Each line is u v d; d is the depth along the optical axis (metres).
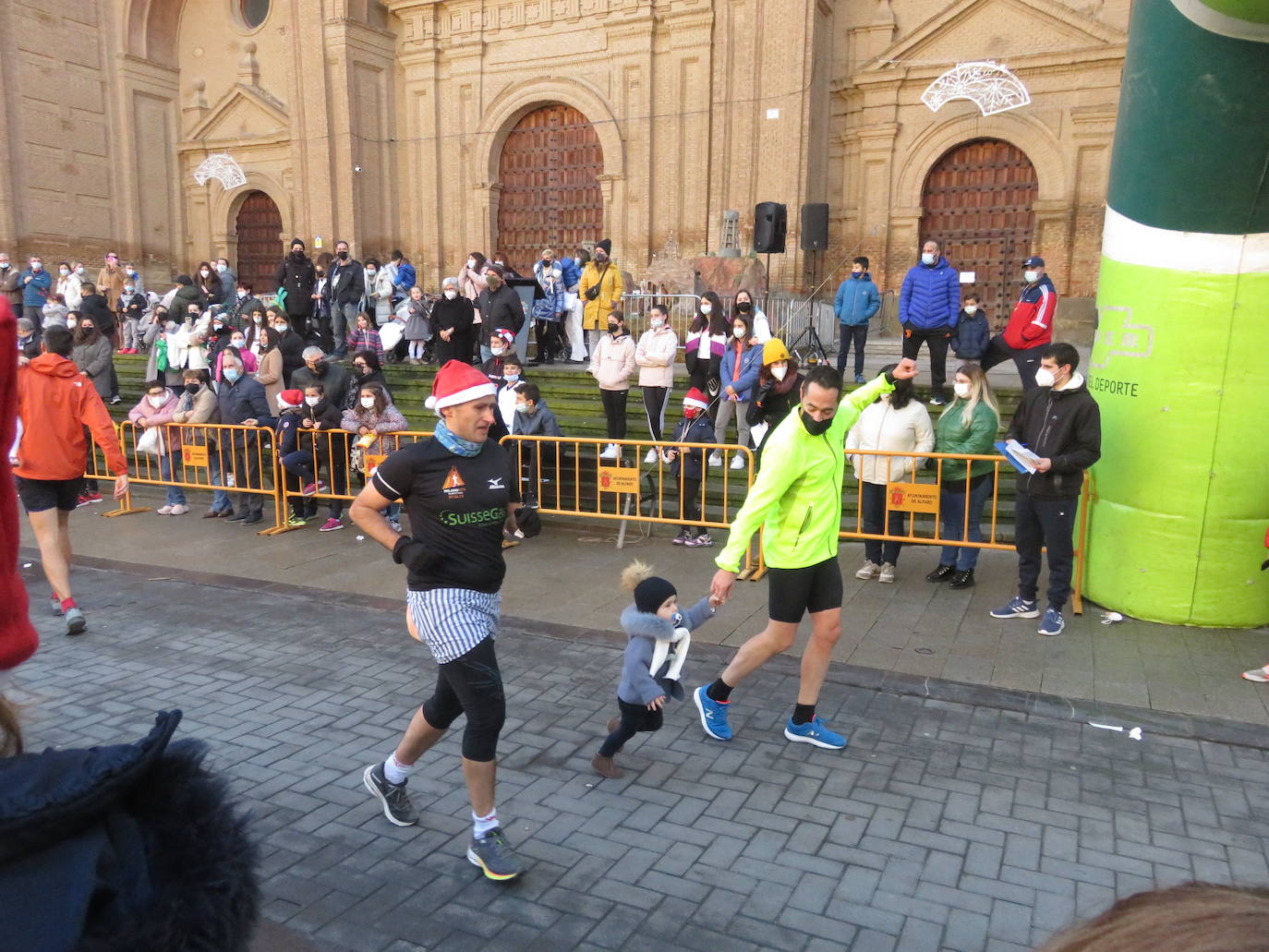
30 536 9.09
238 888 1.08
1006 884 3.44
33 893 0.93
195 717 4.89
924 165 17.36
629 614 4.15
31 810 0.91
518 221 20.56
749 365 9.26
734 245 16.61
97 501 10.68
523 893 3.41
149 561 8.13
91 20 22.38
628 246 18.95
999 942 3.12
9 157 21.08
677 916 3.27
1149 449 6.10
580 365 13.88
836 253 18.36
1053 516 5.99
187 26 23.48
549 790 4.14
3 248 21.12
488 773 3.48
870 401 4.51
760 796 4.09
